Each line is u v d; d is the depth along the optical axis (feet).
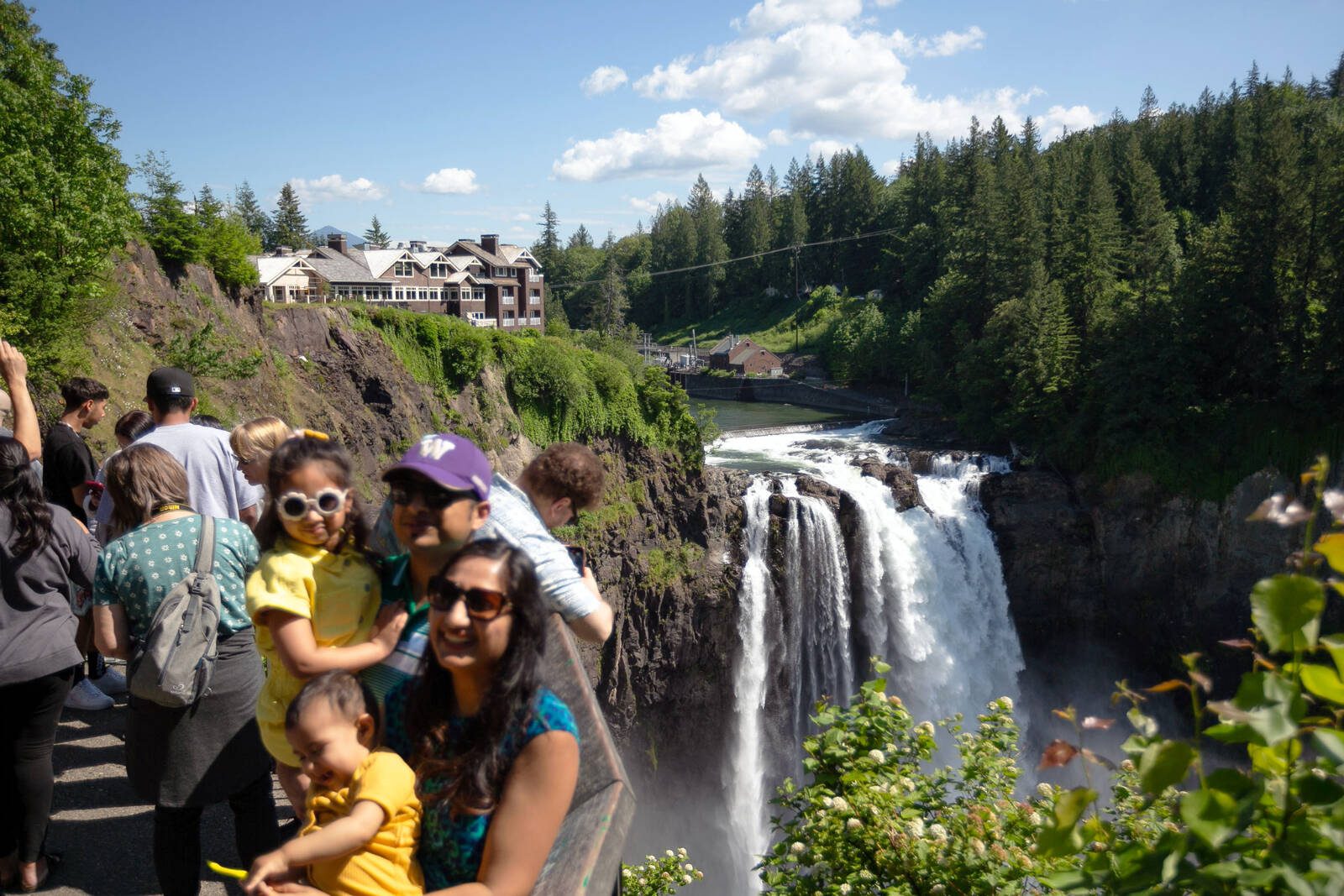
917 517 152.35
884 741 18.70
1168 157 338.95
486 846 8.05
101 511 20.38
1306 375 150.71
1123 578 161.79
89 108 74.69
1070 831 9.02
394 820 9.18
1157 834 14.56
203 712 15.20
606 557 144.36
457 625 7.89
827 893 16.26
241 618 15.49
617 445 154.81
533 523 12.05
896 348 248.32
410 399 134.10
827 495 144.56
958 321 225.97
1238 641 7.90
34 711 16.84
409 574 11.46
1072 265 213.87
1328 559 7.27
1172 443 157.79
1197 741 7.83
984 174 288.51
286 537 11.39
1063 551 162.09
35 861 17.49
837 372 283.38
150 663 14.26
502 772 7.97
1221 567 152.76
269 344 111.65
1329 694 7.21
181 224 96.58
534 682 8.03
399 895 8.89
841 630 143.84
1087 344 182.91
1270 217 160.04
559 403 150.51
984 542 158.51
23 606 16.53
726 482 152.35
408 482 10.22
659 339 457.68
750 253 454.40
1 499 16.25
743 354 314.55
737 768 148.46
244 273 107.86
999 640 157.99
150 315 85.56
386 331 134.21
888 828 16.33
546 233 562.66
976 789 17.93
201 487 19.07
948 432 198.18
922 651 148.15
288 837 20.07
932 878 15.47
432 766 8.53
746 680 148.15
